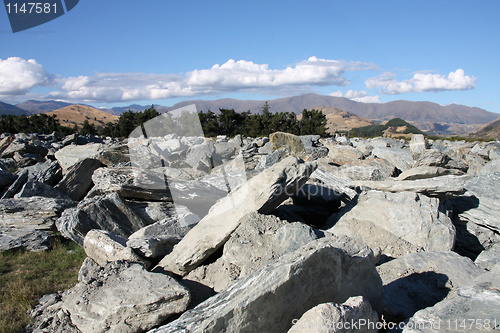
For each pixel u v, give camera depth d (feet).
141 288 13.60
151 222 25.17
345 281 12.22
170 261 16.93
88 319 13.06
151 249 17.66
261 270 11.41
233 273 15.38
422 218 20.95
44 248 23.79
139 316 12.62
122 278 14.57
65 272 20.74
